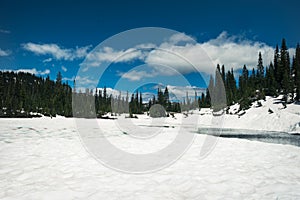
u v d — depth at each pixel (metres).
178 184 4.34
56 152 7.46
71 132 15.05
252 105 37.22
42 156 6.75
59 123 25.38
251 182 4.34
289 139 16.53
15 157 6.49
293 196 3.54
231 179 4.56
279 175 4.84
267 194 3.67
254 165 5.86
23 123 24.12
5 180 4.41
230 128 30.06
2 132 13.59
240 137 18.12
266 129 26.91
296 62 45.59
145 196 3.70
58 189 3.97
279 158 6.83
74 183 4.34
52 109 39.94
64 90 44.72
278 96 37.81
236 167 5.64
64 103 43.12
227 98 42.03
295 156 7.18
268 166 5.73
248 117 32.34
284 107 31.97
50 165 5.70
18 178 4.56
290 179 4.52
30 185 4.15
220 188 4.04
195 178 4.69
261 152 7.99
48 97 46.59
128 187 4.16
